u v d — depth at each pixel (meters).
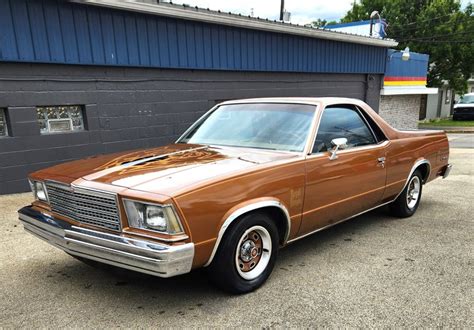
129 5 6.92
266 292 3.29
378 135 4.67
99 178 3.02
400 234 4.76
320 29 10.98
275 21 9.64
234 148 3.94
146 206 2.68
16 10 5.91
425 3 29.56
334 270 3.72
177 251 2.62
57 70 6.50
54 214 3.28
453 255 4.09
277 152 3.70
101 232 2.85
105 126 7.20
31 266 3.85
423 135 5.51
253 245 3.26
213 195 2.84
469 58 27.59
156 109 7.90
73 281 3.52
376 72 14.19
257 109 4.36
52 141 6.59
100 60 6.90
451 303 3.11
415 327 2.79
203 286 3.40
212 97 8.93
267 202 3.18
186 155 3.64
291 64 10.73
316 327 2.78
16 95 6.14
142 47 7.42
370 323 2.83
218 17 8.36
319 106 4.01
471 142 16.58
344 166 3.98
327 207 3.86
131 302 3.14
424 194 6.92
